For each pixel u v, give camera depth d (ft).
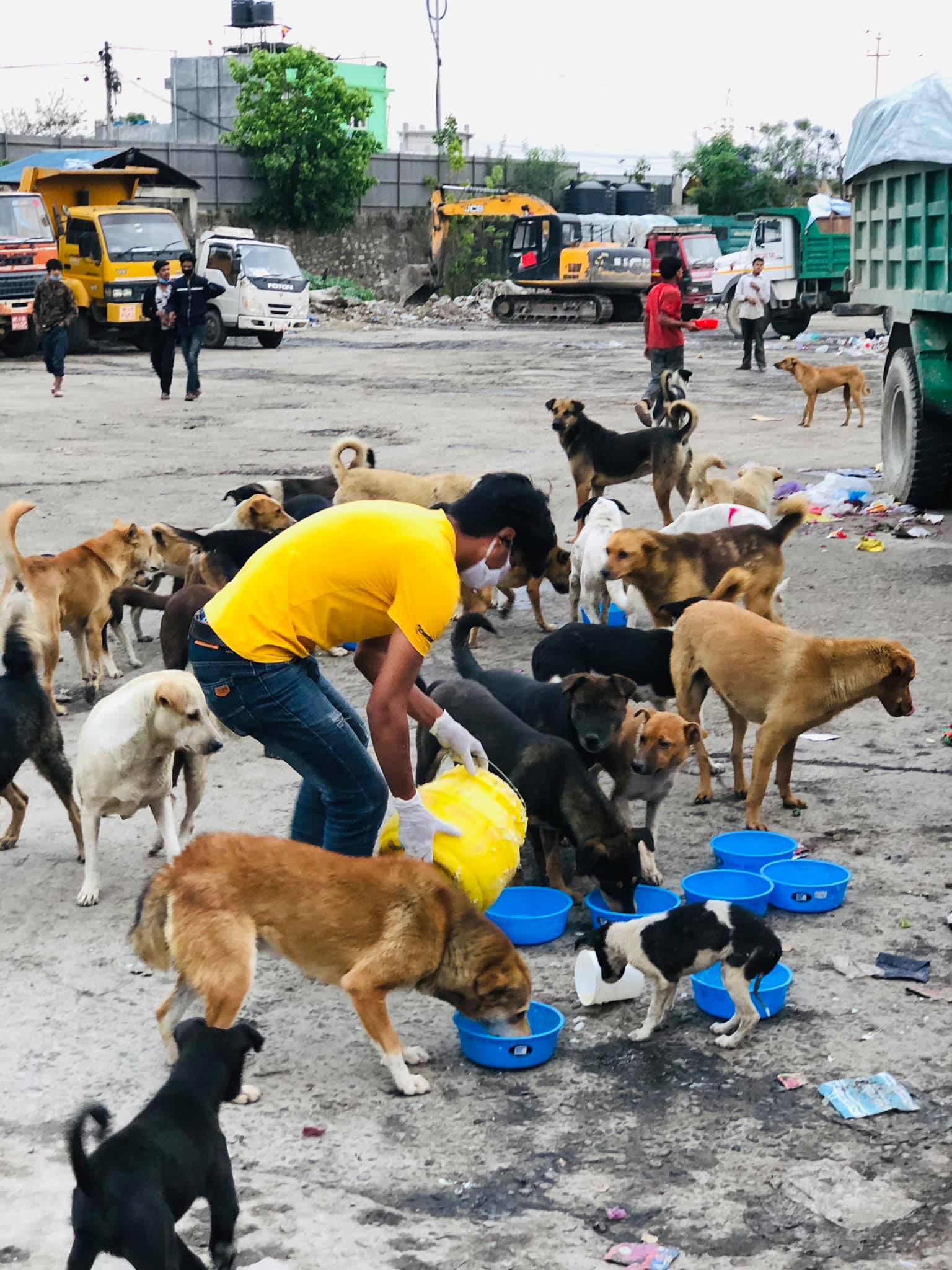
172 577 31.68
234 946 17.15
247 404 63.52
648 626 31.48
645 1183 15.70
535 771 21.33
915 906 21.61
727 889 21.68
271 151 129.49
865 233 41.93
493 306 121.19
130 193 95.81
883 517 40.27
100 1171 13.01
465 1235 14.75
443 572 17.97
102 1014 19.58
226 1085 14.56
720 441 52.26
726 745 26.78
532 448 50.39
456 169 143.95
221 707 18.95
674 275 48.01
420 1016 19.84
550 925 21.11
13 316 84.94
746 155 195.21
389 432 53.98
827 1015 19.45
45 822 24.52
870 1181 15.60
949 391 37.65
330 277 136.36
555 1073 18.19
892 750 26.21
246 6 172.76
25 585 27.55
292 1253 14.44
